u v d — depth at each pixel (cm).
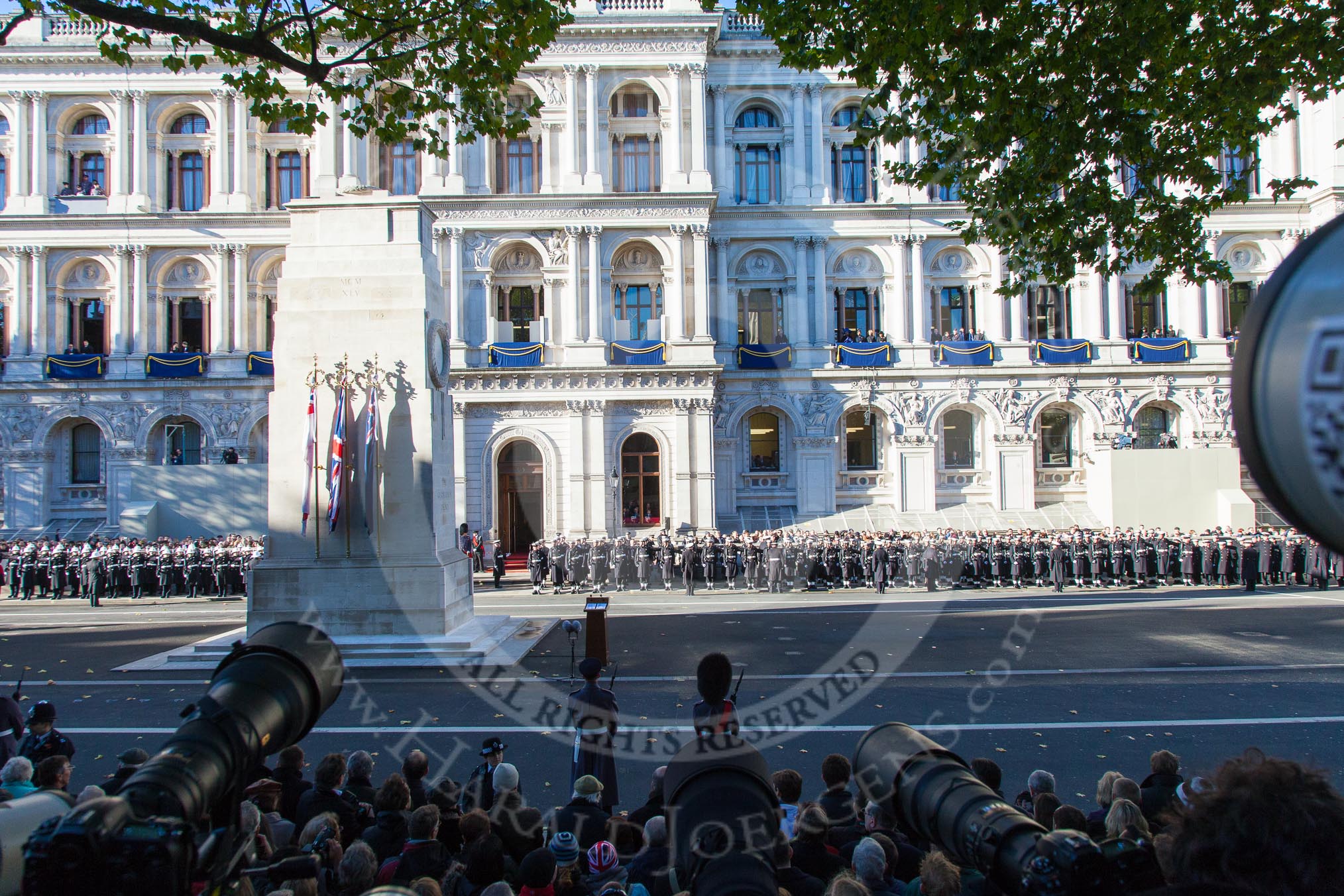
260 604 2034
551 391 4284
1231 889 230
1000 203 1650
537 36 1445
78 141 4731
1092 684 1762
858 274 4738
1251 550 3172
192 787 295
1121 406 4641
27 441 4541
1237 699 1641
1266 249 4728
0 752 1119
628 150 4519
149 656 2123
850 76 1553
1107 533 3675
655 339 4378
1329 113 4569
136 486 4141
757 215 4675
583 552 3509
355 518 2070
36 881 247
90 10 1111
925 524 4466
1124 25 1438
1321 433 151
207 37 1200
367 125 1486
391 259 2130
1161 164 1580
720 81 4722
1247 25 1449
